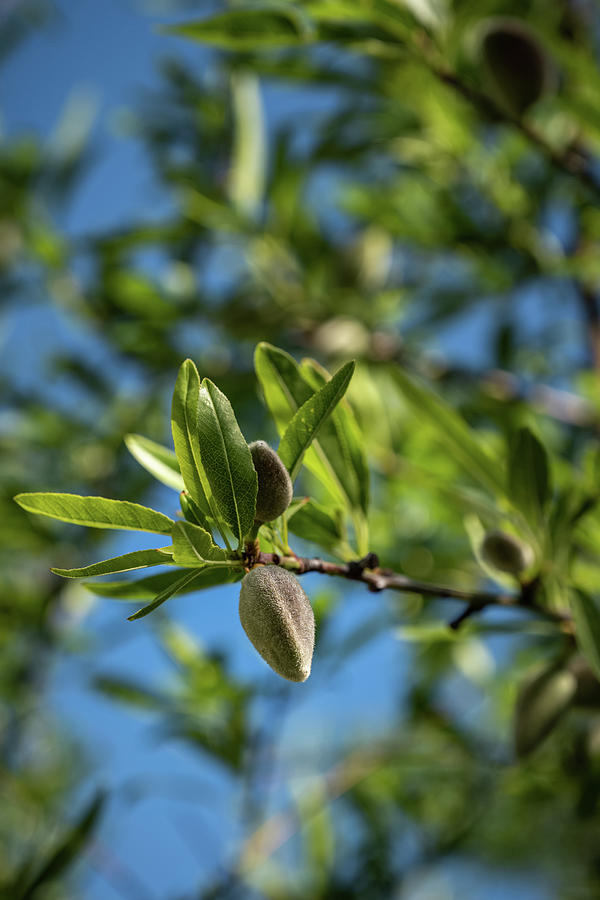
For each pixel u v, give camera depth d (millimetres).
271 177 1025
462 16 721
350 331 1010
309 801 851
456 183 1045
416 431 852
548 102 779
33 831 955
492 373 986
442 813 959
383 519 929
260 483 542
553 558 616
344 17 716
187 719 812
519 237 978
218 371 1051
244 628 532
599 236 970
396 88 988
